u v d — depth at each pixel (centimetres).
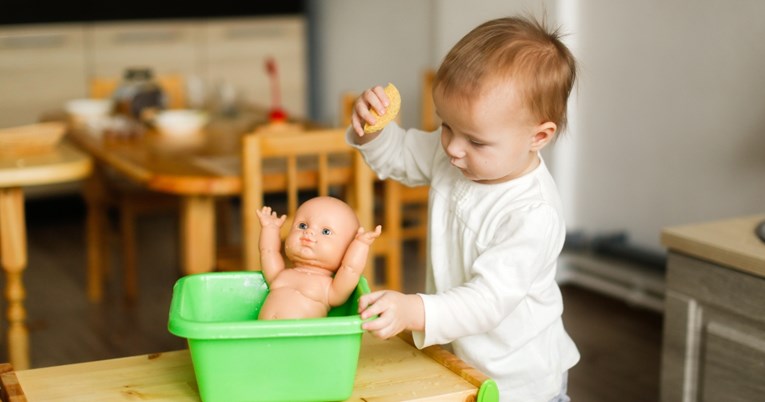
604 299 339
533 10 346
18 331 249
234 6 488
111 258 400
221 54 489
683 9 305
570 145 358
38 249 418
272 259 118
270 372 102
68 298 349
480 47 109
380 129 122
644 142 327
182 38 478
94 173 338
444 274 126
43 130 244
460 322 107
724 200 299
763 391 167
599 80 342
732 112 292
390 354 121
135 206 339
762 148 283
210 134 309
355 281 112
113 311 334
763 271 163
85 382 112
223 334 98
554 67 110
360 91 494
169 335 309
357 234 113
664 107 317
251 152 228
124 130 300
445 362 116
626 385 265
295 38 508
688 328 181
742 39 287
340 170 247
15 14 437
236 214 480
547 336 124
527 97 107
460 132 110
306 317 111
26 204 471
